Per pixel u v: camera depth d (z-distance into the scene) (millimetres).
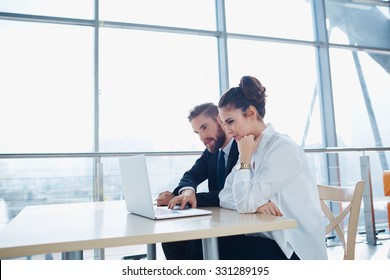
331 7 4016
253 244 1041
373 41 4094
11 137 2840
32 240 665
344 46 3934
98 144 3014
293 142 1103
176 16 3455
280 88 3691
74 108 3006
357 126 3865
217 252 840
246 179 990
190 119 1590
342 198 1276
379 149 2992
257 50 3664
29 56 2965
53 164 2439
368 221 2846
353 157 3338
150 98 3240
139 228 759
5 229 803
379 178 3570
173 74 3359
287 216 1050
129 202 1054
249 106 1126
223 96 1161
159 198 1316
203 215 937
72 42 3096
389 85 4066
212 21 3590
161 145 3217
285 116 3672
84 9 3150
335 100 3809
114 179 2506
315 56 3895
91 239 658
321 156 3332
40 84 2955
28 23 3006
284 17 3799
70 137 2971
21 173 2404
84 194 2461
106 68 3148
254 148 1116
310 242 1042
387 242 2895
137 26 3289
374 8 4176
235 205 1053
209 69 3527
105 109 3092
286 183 1032
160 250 1719
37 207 1342
